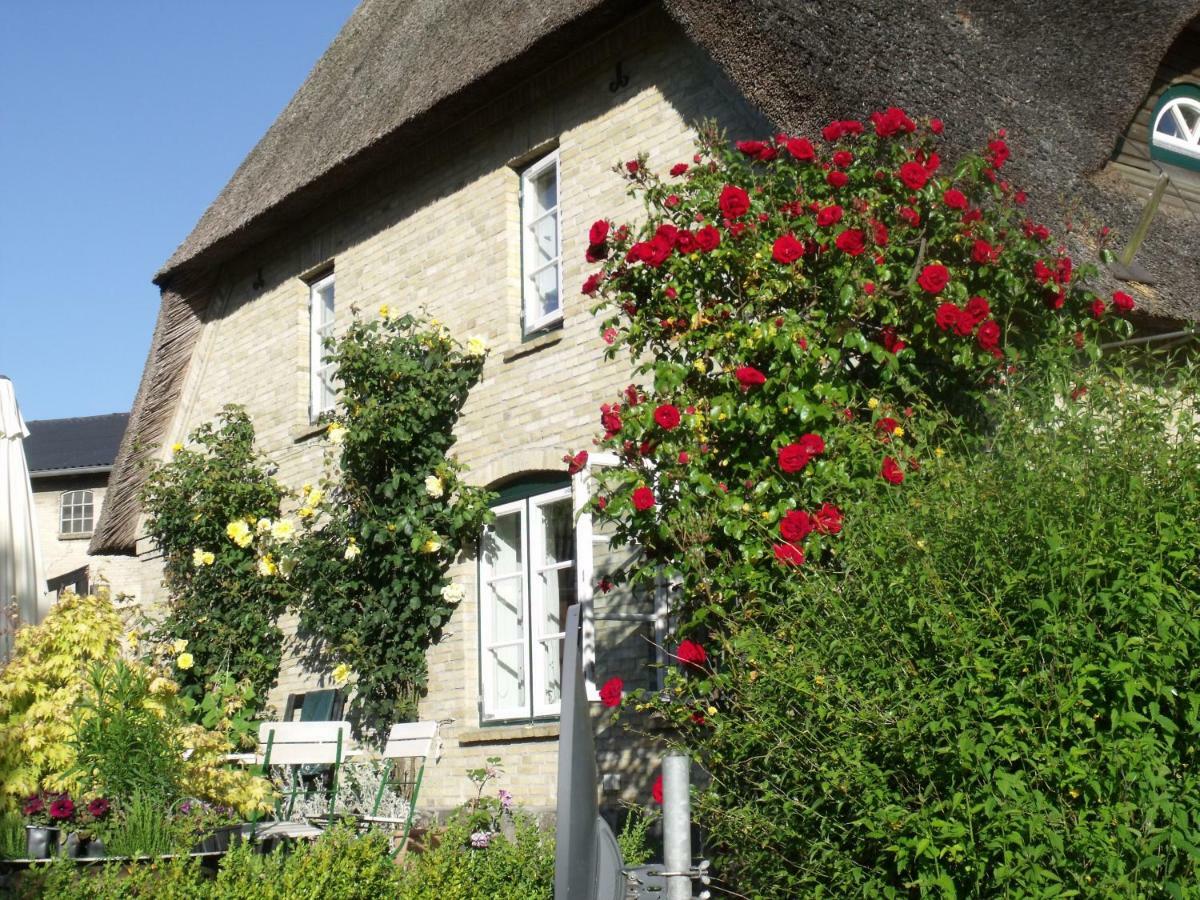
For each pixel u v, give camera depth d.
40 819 6.70
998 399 5.59
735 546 5.88
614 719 6.12
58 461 31.08
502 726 9.82
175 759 7.36
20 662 8.02
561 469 9.40
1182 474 3.98
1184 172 9.60
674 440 6.05
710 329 6.22
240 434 13.05
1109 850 3.38
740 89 7.66
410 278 11.31
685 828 3.17
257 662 12.02
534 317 10.22
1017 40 9.68
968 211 6.32
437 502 10.34
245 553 12.34
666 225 6.29
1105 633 3.74
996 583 3.95
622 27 9.23
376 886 6.00
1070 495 3.97
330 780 10.52
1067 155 8.55
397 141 10.99
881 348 6.01
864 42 7.96
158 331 14.18
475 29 10.70
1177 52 9.73
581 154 9.62
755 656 4.63
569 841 2.43
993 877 3.65
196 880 5.86
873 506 4.92
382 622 10.68
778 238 6.19
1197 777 3.50
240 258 13.87
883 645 4.14
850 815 4.17
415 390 10.45
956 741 3.70
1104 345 7.12
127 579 25.48
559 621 9.52
